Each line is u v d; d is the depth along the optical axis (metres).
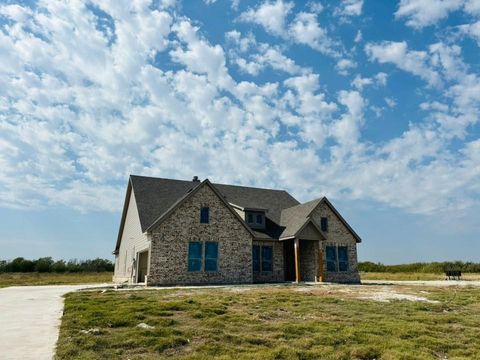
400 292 17.25
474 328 9.43
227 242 24.47
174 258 22.78
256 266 26.52
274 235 27.31
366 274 45.00
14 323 9.09
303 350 7.10
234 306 12.09
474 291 18.16
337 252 28.14
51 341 7.29
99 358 6.39
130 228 28.97
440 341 7.95
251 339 7.71
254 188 32.75
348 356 6.94
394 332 8.66
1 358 6.14
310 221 26.44
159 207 25.98
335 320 10.02
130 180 28.16
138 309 10.83
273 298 14.05
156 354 6.75
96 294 15.95
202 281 23.19
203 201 24.33
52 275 47.06
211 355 6.71
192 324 9.16
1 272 48.47
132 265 26.97
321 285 22.31
